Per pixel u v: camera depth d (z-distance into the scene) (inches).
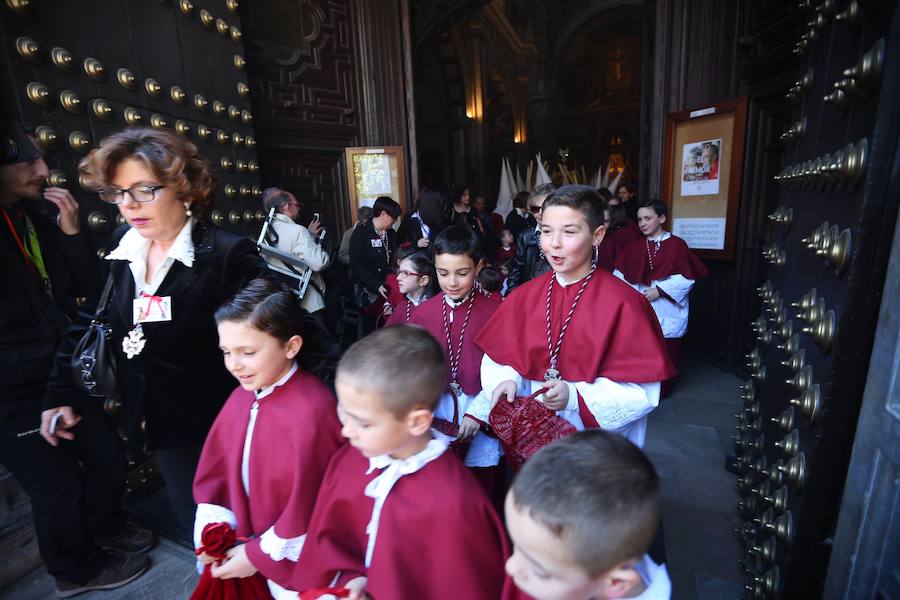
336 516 39.1
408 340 34.7
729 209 151.9
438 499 34.7
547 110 823.7
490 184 663.1
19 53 74.8
